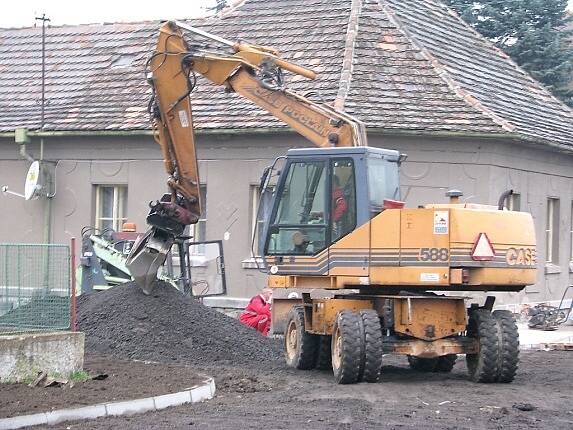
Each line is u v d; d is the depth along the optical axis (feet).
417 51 96.63
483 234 58.39
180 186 68.23
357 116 87.86
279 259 61.87
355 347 57.06
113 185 100.32
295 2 106.93
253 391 53.93
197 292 94.48
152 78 68.28
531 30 143.54
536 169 97.81
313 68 95.35
